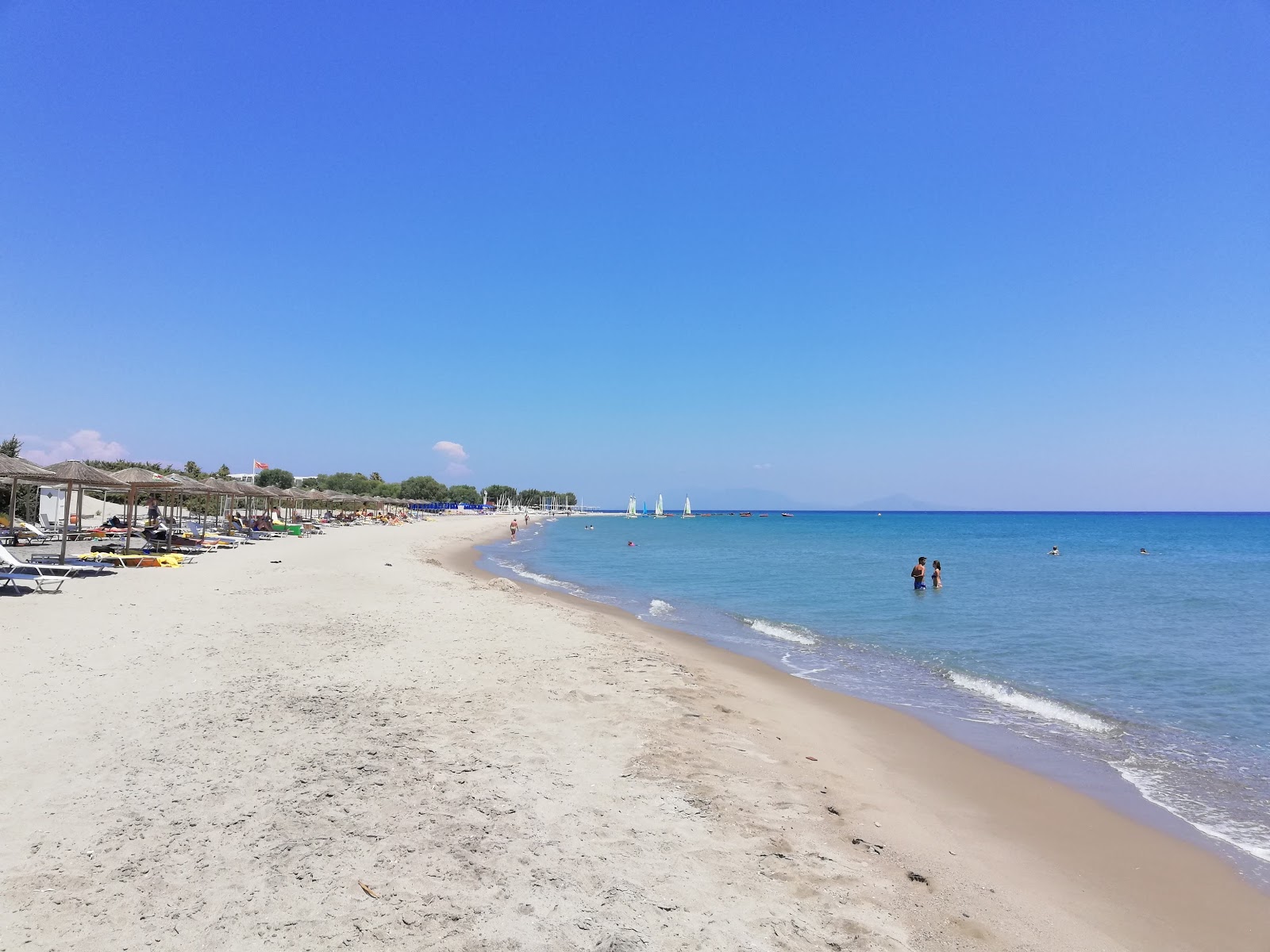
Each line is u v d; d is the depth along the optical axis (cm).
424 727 756
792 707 1022
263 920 398
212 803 544
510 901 434
